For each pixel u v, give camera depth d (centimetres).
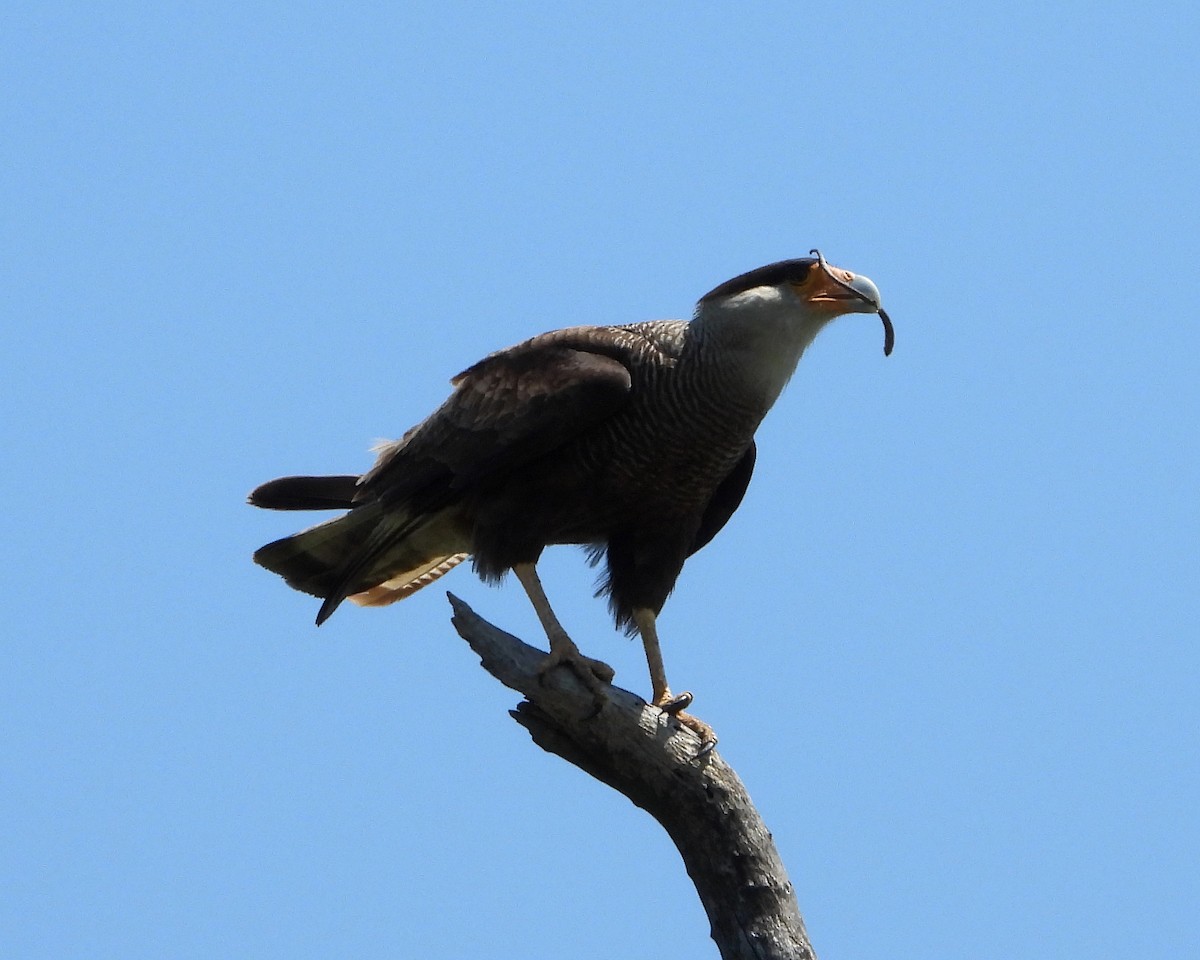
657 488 1272
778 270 1268
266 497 1470
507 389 1265
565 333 1291
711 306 1264
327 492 1466
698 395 1244
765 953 1093
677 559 1323
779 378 1271
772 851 1118
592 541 1346
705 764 1107
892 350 1291
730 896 1109
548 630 1152
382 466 1351
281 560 1426
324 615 1338
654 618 1329
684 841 1126
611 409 1238
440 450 1293
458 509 1324
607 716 1110
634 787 1133
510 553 1273
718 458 1274
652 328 1280
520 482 1274
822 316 1266
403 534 1323
